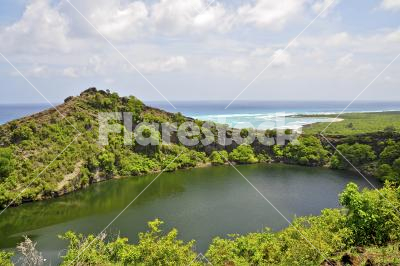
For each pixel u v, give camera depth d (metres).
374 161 85.00
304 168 90.56
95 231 46.47
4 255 27.86
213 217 51.19
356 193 25.50
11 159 66.06
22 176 64.88
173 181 76.50
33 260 29.45
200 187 70.75
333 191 66.88
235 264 23.81
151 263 23.84
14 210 56.66
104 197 64.06
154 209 55.94
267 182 74.69
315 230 24.20
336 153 91.50
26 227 48.59
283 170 87.75
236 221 49.31
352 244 23.47
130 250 24.80
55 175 67.62
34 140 73.69
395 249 19.89
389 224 23.58
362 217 24.19
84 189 69.88
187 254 25.97
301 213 53.09
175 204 58.66
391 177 73.12
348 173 84.31
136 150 89.88
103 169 78.94
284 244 24.89
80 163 74.31
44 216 53.53
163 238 26.05
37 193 62.38
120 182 75.75
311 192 66.06
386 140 88.19
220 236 43.53
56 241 42.94
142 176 81.88
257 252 24.73
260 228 46.44
